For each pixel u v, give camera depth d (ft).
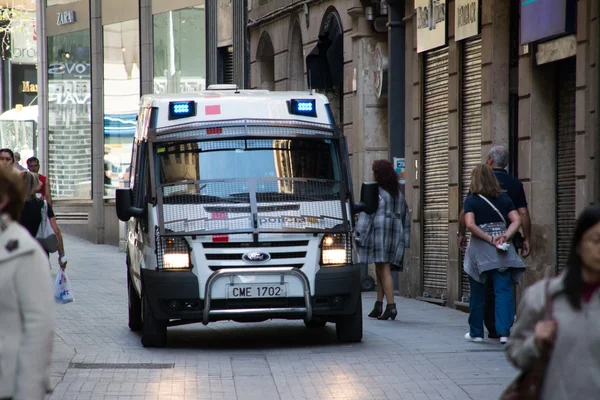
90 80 259.60
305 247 86.33
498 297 86.74
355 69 153.89
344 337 89.86
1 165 34.88
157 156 89.76
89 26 259.39
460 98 122.62
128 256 103.60
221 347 89.35
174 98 92.84
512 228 86.02
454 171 123.03
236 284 85.05
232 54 220.64
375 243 105.91
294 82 188.55
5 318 33.68
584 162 93.45
